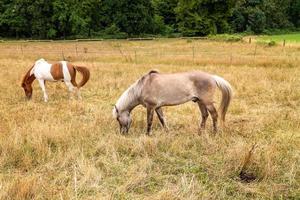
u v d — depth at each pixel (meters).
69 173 6.44
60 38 60.84
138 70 17.72
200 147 7.62
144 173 6.34
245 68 18.09
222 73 16.33
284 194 5.73
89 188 5.86
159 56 25.05
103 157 7.04
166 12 67.12
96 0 62.41
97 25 63.06
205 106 8.23
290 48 30.52
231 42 39.88
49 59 24.44
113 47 35.53
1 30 62.31
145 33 63.03
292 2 83.25
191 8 57.97
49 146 7.54
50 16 60.78
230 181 6.14
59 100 12.34
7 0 62.25
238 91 12.73
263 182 6.07
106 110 10.72
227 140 7.82
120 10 61.91
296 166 6.56
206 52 28.25
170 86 8.07
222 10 58.28
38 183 5.83
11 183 5.75
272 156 6.77
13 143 7.48
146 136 8.10
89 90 13.68
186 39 46.25
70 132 8.26
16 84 14.77
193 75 8.17
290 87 12.93
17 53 28.97
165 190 5.65
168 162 6.94
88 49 33.44
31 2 60.06
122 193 5.75
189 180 6.15
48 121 9.31
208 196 5.56
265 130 8.66
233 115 10.08
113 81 14.84
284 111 10.21
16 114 10.18
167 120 9.56
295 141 7.82
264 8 76.75
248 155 6.48
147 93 8.19
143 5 62.47
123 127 8.52
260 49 30.19
